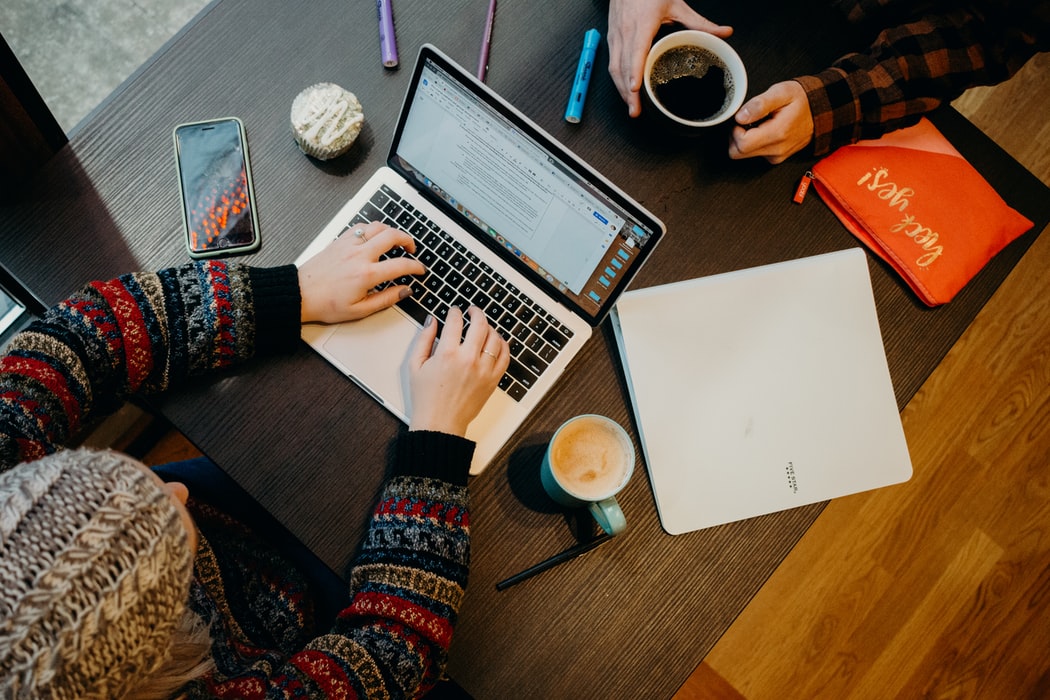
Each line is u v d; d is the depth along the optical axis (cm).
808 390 83
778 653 153
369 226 80
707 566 79
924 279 88
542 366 79
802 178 90
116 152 82
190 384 76
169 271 73
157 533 40
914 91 90
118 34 157
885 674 154
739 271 85
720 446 81
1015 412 165
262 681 61
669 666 76
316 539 75
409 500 70
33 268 79
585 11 93
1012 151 172
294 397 78
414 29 90
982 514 161
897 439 83
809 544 158
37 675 35
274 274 75
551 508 78
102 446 131
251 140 85
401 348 79
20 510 37
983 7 94
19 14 153
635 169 89
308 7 89
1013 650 157
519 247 80
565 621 76
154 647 41
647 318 82
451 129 76
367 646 64
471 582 76
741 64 82
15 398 62
